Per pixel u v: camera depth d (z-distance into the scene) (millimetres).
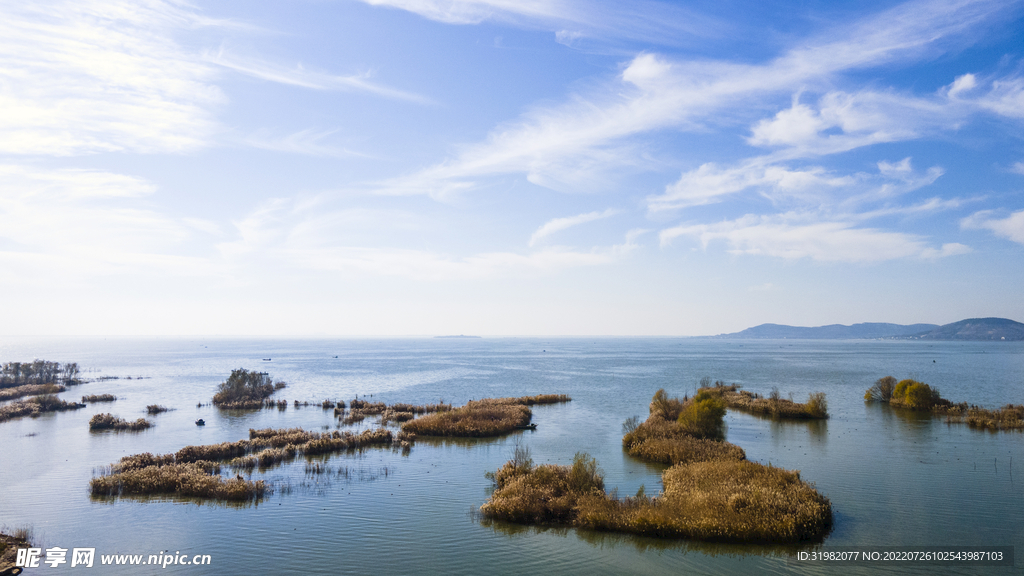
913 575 21969
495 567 22984
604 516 26906
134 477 34094
